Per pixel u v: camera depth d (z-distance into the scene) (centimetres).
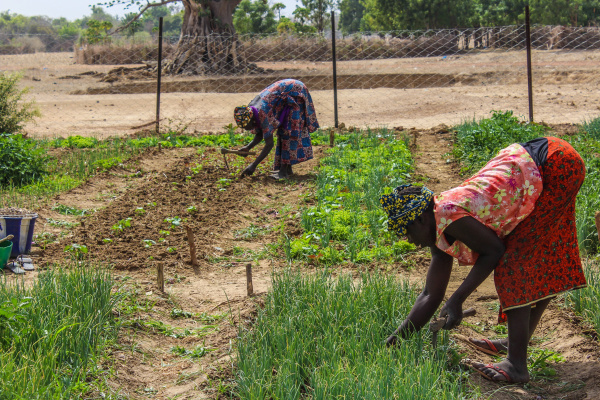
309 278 520
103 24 4169
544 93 2097
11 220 607
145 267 609
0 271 577
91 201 858
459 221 355
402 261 625
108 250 646
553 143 369
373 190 831
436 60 3494
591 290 492
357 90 2380
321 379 363
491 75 2731
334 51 1389
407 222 374
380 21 4641
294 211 809
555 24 4041
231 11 3105
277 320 444
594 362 418
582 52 3306
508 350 391
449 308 365
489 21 4222
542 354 422
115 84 2739
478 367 398
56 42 6284
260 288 562
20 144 949
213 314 510
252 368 384
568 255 375
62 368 384
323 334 431
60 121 1706
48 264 598
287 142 968
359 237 673
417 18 4344
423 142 1248
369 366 379
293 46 3903
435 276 399
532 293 369
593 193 720
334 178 922
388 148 1138
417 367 374
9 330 398
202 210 805
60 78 3044
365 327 428
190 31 3053
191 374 412
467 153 1058
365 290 480
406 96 2109
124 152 1176
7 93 1287
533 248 366
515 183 358
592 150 980
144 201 841
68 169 1023
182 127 1541
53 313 420
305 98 962
